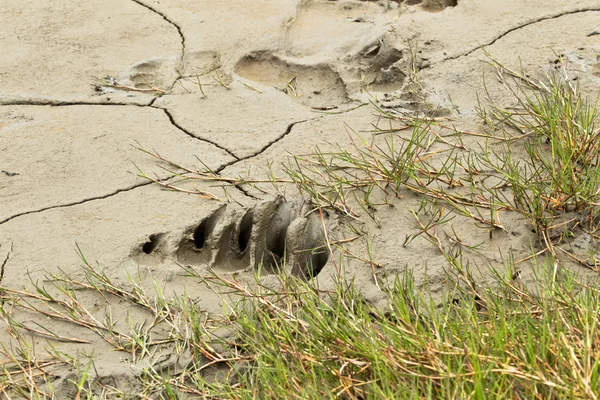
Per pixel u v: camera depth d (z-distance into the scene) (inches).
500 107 371.9
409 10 448.8
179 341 272.2
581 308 250.8
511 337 241.4
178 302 285.0
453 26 428.8
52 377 262.1
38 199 332.5
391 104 382.3
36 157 353.7
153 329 278.4
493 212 312.3
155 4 458.6
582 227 305.9
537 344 237.0
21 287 294.0
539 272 289.6
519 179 322.7
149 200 330.3
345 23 440.8
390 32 422.6
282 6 453.1
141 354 268.4
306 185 327.9
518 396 229.0
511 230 308.2
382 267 295.9
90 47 424.5
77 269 300.5
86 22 443.2
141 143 361.4
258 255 307.6
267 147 357.4
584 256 295.9
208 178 339.3
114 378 261.6
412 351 243.6
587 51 401.1
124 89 397.7
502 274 290.5
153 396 257.0
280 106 383.9
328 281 291.0
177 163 349.4
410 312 270.1
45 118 377.4
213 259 305.7
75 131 368.8
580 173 320.5
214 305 285.9
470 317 253.0
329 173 332.8
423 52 411.8
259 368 247.9
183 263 307.6
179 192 333.7
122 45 426.3
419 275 292.4
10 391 259.0
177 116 378.0
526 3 442.0
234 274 299.6
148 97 392.2
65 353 269.9
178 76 406.9
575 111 344.8
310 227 313.3
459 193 325.7
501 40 416.2
